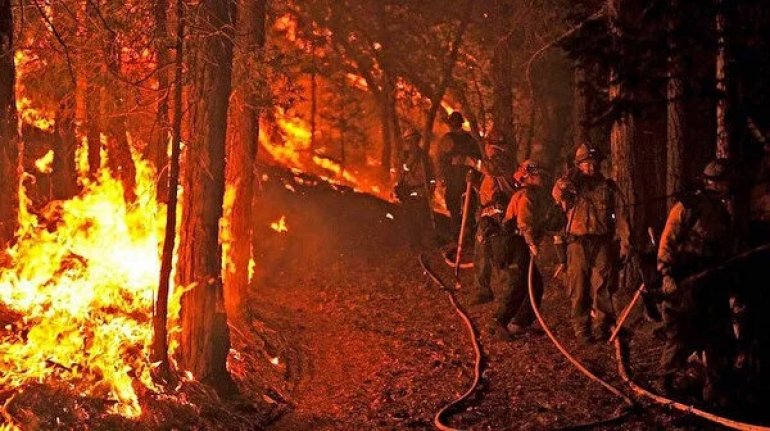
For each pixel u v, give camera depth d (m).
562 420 9.41
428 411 10.30
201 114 10.42
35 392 9.06
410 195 18.22
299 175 20.36
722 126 8.97
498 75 18.53
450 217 17.72
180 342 10.61
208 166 10.45
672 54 7.62
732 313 8.98
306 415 10.73
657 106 8.09
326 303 15.14
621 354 10.52
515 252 12.14
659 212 12.30
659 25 7.64
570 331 12.31
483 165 14.04
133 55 11.11
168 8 10.98
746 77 7.68
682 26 7.57
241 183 13.00
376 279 16.16
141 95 11.80
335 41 22.98
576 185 11.54
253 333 12.82
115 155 13.41
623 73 7.72
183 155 11.10
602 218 11.41
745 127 8.68
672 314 9.27
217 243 10.62
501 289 12.18
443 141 17.64
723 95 7.80
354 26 22.19
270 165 20.73
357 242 17.91
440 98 20.20
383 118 23.20
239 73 12.55
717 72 8.29
